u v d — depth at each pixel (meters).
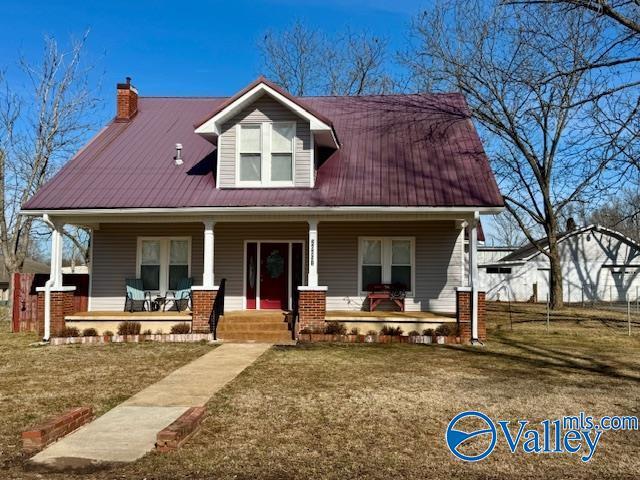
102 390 9.22
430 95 20.91
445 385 9.41
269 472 5.72
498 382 9.65
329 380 9.81
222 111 15.62
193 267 17.39
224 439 6.72
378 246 17.12
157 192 15.55
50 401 8.53
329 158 17.06
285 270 17.23
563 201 25.08
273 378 10.00
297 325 14.82
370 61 37.34
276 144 15.95
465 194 14.60
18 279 18.34
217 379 9.95
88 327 15.46
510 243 68.12
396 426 7.20
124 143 18.42
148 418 7.61
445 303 16.73
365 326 15.09
